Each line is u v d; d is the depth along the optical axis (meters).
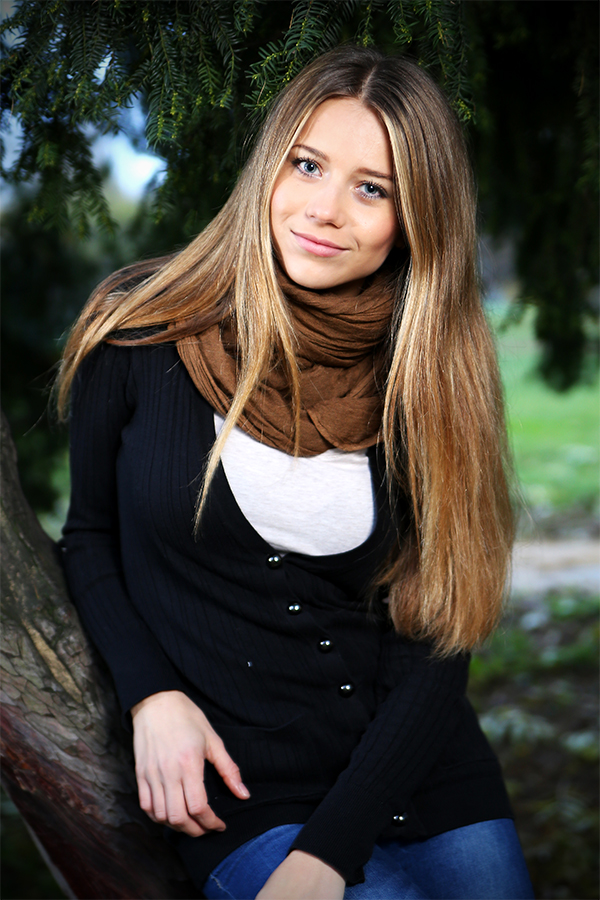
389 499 1.45
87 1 1.49
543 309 2.79
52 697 1.38
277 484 1.36
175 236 2.38
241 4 1.42
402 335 1.43
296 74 1.42
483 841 1.44
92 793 1.40
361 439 1.42
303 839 1.26
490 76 2.09
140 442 1.35
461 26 1.57
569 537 6.82
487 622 1.54
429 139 1.34
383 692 1.47
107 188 2.71
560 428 10.22
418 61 1.57
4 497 1.44
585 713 4.03
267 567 1.34
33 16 1.47
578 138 2.23
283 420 1.36
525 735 3.75
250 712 1.35
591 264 2.57
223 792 1.34
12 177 1.74
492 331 1.57
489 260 2.41
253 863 1.28
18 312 3.00
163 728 1.26
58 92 1.52
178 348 1.36
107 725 1.42
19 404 2.99
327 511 1.39
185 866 1.44
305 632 1.37
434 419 1.46
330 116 1.31
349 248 1.34
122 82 1.50
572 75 2.08
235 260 1.39
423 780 1.46
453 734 1.52
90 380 1.39
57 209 1.83
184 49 1.49
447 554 1.50
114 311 1.39
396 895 1.30
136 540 1.37
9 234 2.96
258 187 1.34
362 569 1.44
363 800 1.30
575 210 2.39
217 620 1.35
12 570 1.40
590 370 3.81
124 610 1.38
